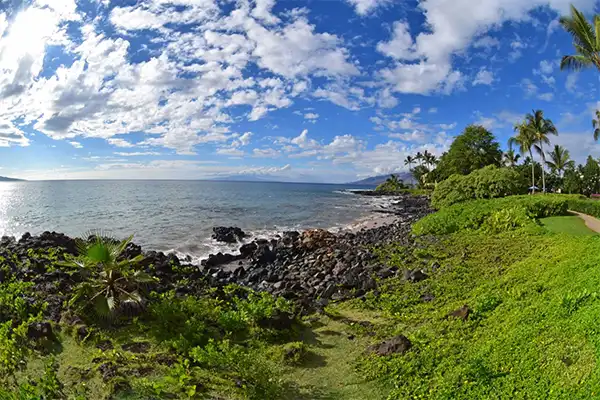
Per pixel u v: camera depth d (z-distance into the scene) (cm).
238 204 6569
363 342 1105
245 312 1177
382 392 850
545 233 2059
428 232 2569
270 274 2033
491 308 1145
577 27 2631
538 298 1075
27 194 8619
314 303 1448
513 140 5816
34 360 918
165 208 5406
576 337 788
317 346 1094
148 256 1875
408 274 1661
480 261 1741
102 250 1144
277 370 944
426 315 1251
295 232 3172
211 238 3141
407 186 12350
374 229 3428
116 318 1109
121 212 4756
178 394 784
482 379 784
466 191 4188
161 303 1216
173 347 984
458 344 979
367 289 1581
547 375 725
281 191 13250
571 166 7369
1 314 1117
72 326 1059
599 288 930
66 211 4822
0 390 744
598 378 635
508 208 2578
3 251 1828
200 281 1731
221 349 985
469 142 6906
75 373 851
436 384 824
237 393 816
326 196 10331
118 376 825
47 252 1820
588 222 2361
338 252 2342
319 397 840
